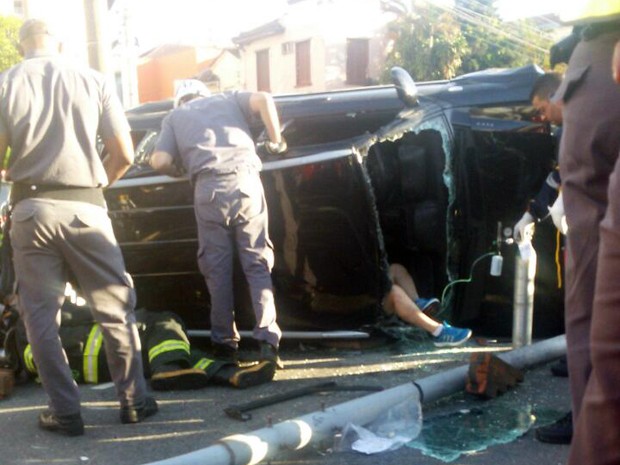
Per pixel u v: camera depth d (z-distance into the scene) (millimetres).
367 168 5082
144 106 6102
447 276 5184
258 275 4648
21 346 4531
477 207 5129
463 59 25234
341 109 5207
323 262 4855
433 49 25438
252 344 5137
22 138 3643
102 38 9359
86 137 3709
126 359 3863
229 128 4691
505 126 5133
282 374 4637
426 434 3621
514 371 4180
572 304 2869
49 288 3691
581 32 2973
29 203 3650
